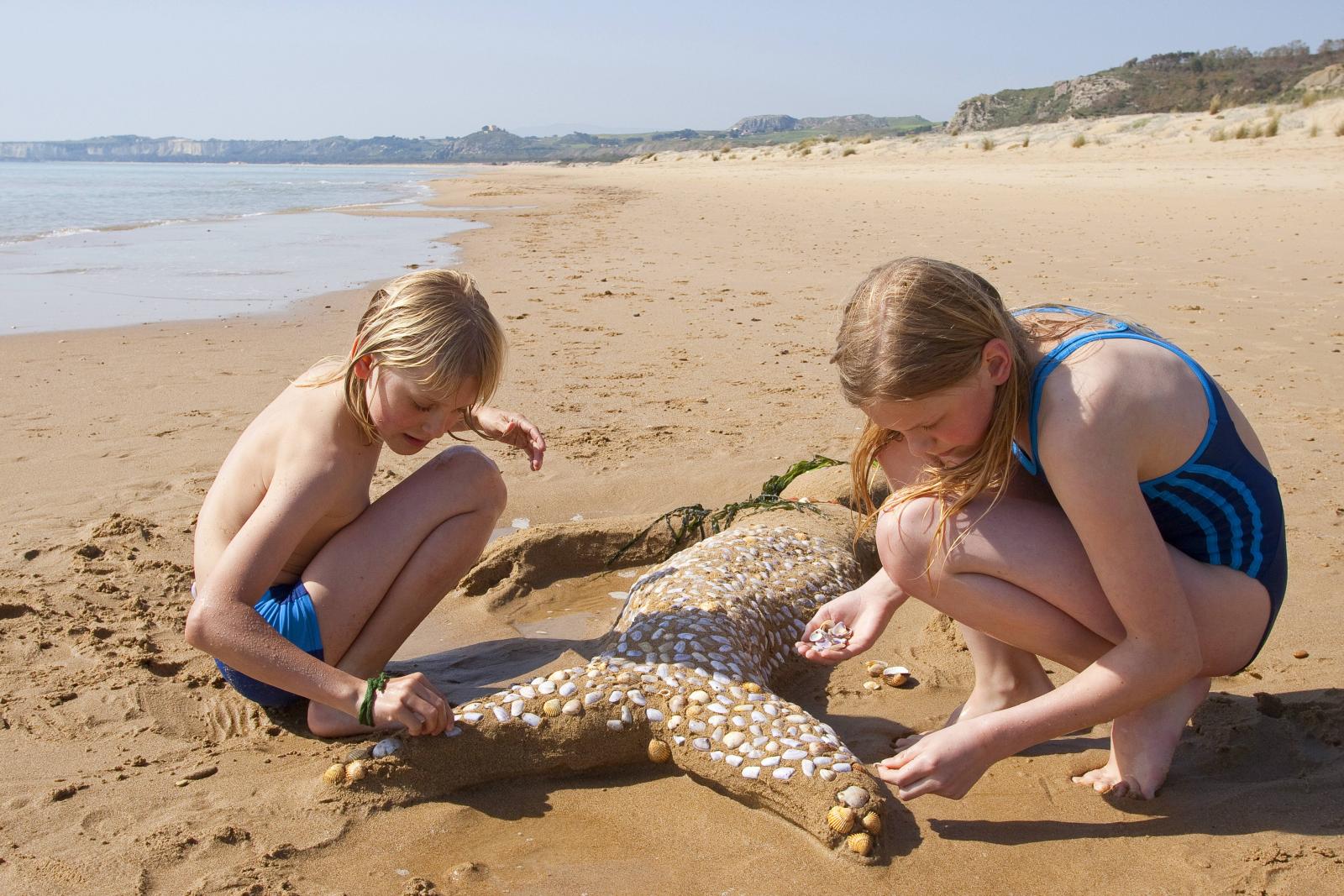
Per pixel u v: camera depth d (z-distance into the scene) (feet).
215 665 9.30
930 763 6.47
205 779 7.50
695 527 11.91
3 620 10.03
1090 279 28.91
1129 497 6.23
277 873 6.44
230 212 71.10
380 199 89.15
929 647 9.77
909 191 70.54
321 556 8.18
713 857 6.66
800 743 7.18
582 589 11.41
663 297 28.91
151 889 6.23
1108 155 87.25
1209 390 6.66
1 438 15.80
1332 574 10.46
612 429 16.31
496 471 8.71
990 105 236.43
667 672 8.02
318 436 7.80
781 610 9.64
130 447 15.47
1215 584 6.85
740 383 19.11
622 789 7.49
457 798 7.38
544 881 6.43
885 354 6.09
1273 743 7.57
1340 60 178.50
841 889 6.30
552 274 34.22
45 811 7.01
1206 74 195.93
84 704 8.54
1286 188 54.54
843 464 13.20
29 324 25.04
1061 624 6.87
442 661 9.61
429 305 7.34
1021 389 6.43
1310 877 6.13
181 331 24.22
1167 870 6.33
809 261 36.06
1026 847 6.64
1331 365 19.04
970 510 6.91
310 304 28.09
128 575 11.11
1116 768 7.29
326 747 7.95
